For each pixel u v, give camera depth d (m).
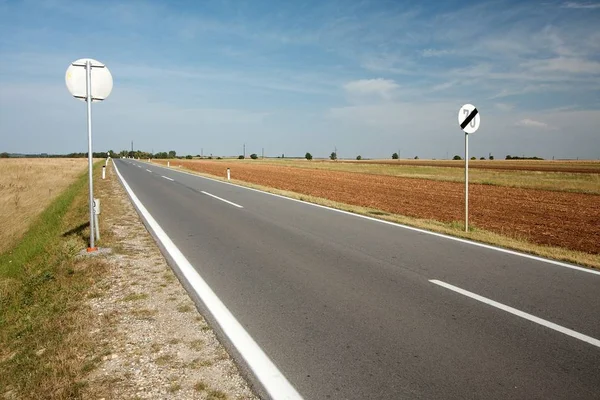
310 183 28.91
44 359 3.42
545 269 6.10
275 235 8.61
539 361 3.37
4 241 11.45
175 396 2.88
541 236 10.82
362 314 4.36
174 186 20.91
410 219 11.10
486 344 3.67
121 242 7.81
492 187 28.69
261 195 16.81
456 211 15.48
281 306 4.60
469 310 4.46
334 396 2.88
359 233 8.88
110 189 18.83
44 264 6.79
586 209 17.30
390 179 35.88
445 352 3.53
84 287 5.18
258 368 3.26
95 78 6.81
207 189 19.36
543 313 4.38
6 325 4.55
